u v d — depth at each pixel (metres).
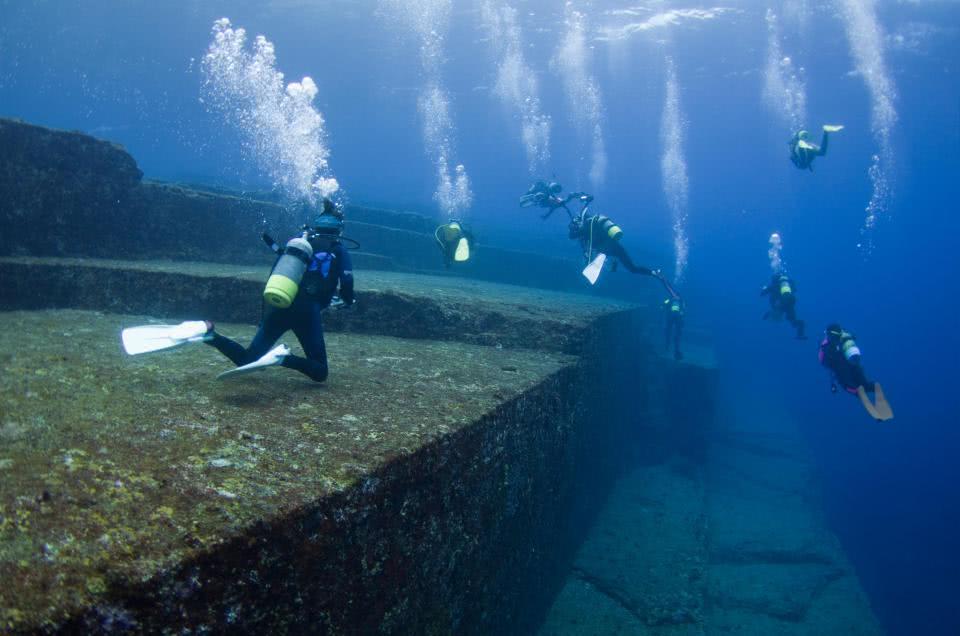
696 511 8.96
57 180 5.96
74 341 3.81
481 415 3.53
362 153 70.94
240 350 3.17
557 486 5.69
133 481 1.93
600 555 7.19
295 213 9.16
